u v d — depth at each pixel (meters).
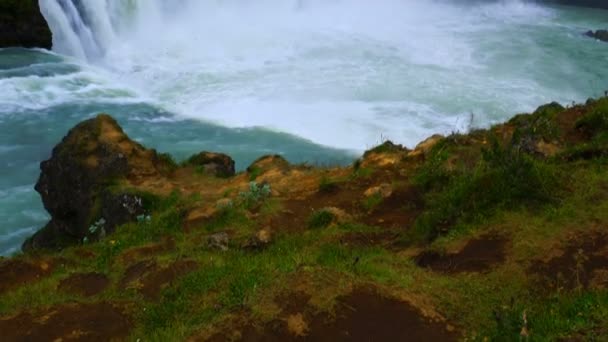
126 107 17.33
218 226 7.52
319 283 4.73
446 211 6.41
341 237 6.68
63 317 5.21
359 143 15.53
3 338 4.93
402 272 5.25
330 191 8.25
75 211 10.17
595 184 6.13
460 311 4.66
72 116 16.34
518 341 4.21
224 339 4.38
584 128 7.97
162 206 8.79
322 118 16.88
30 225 11.92
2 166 13.80
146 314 5.23
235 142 15.45
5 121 15.72
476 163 7.37
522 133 7.69
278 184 8.82
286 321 4.43
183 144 15.20
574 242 5.31
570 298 4.66
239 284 5.26
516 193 6.08
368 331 4.40
